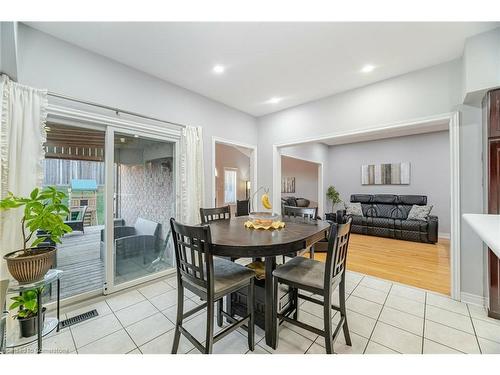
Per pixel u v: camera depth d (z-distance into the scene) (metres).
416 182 6.00
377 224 5.44
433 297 2.43
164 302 2.33
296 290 1.97
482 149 2.23
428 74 2.57
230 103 3.73
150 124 2.78
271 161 4.21
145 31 2.00
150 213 3.00
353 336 1.77
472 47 2.05
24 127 1.83
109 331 1.84
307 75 2.80
